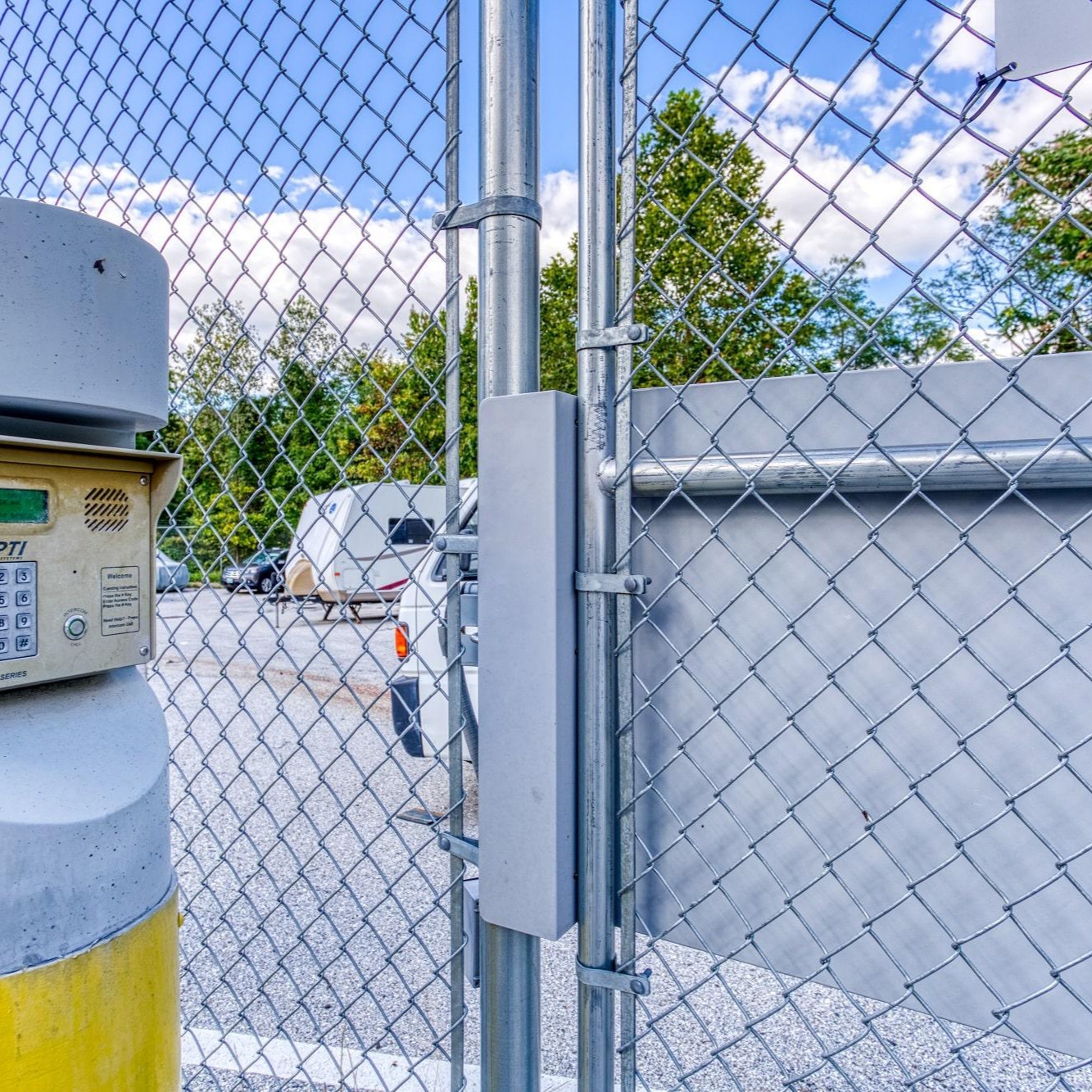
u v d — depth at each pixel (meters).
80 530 0.88
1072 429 0.77
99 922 0.83
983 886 0.83
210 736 5.02
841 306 0.82
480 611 0.94
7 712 0.83
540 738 0.91
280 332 1.22
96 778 0.86
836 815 0.89
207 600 11.20
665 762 0.98
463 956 1.08
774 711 0.92
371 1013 1.97
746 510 0.93
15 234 0.82
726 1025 1.89
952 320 0.77
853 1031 1.84
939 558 0.84
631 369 0.91
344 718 5.38
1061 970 0.75
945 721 0.80
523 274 0.96
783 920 0.92
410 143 1.04
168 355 1.01
